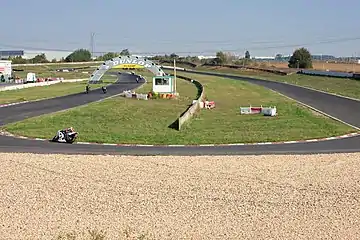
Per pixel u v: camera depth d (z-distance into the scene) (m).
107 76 111.31
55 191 18.83
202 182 20.27
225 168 22.61
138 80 93.44
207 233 14.67
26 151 26.19
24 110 44.03
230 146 28.08
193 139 29.98
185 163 23.48
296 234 14.65
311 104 50.56
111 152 26.12
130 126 35.31
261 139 30.03
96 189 19.12
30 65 160.12
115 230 14.84
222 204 17.45
